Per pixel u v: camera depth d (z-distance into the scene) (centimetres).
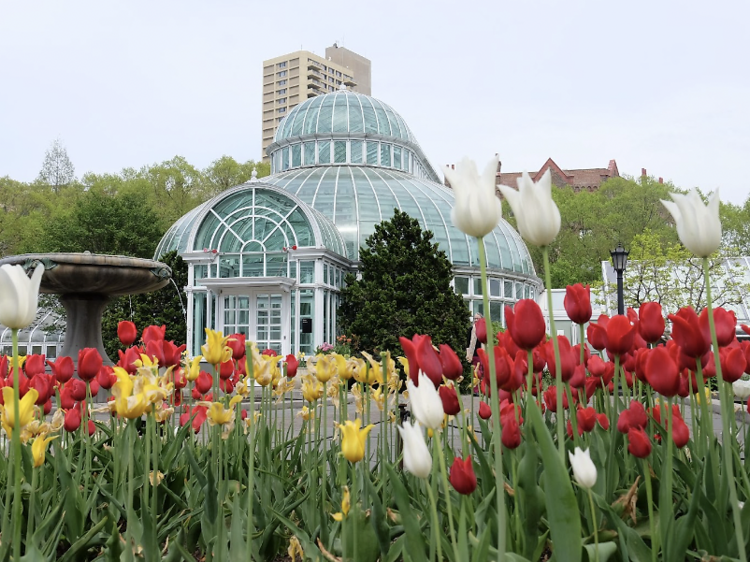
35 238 3838
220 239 2519
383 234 2283
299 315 2411
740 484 248
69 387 357
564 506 155
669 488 194
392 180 3231
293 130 3566
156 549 229
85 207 3369
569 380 242
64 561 245
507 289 3041
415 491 290
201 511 282
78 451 407
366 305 2127
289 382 416
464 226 148
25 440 270
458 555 157
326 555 217
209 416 283
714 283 2491
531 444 201
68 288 929
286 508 285
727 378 225
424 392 148
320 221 2592
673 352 233
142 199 3906
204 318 2566
